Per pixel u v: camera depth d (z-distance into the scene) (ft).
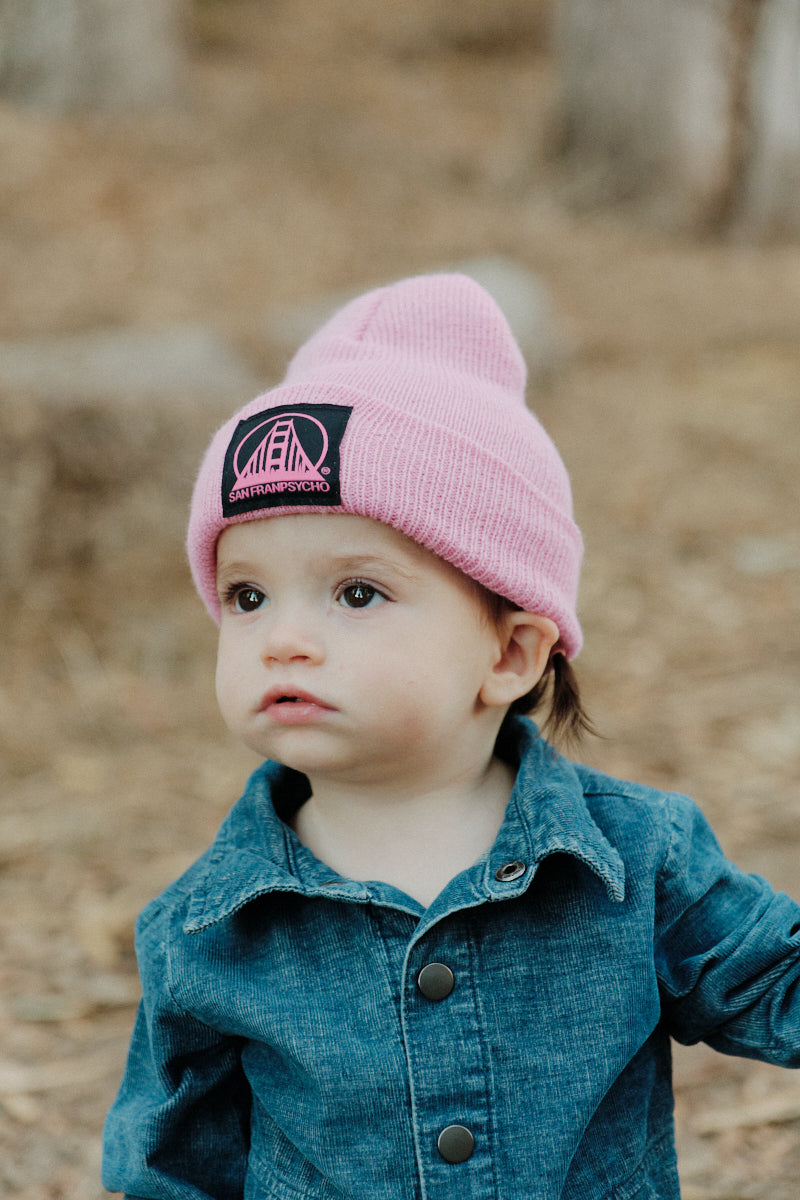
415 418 4.54
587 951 4.50
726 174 29.86
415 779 4.73
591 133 32.40
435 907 4.44
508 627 4.81
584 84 32.17
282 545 4.50
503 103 41.50
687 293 26.09
